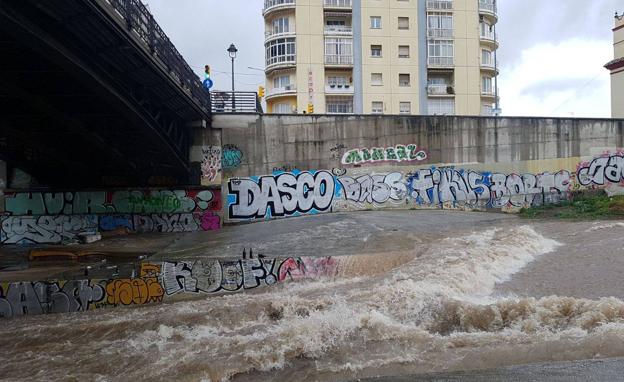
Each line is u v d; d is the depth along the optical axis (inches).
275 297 450.9
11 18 417.1
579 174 1208.2
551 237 753.6
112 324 402.0
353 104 1940.2
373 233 838.5
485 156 1184.2
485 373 272.4
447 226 916.0
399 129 1160.2
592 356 288.2
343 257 568.4
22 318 453.7
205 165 1089.4
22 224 1071.0
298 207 1122.0
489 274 502.0
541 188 1197.1
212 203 1080.8
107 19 500.7
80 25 506.3
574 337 315.6
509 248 617.9
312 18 1931.6
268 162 1115.3
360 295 424.2
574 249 637.9
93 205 1077.8
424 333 340.5
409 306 386.6
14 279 522.6
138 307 478.6
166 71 720.3
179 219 1074.7
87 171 1061.8
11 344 366.9
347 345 325.4
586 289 434.0
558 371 269.1
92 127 811.4
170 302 487.8
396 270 525.0
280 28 1945.1
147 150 964.6
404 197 1162.6
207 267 519.8
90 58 565.9
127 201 1079.0
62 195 1079.6
